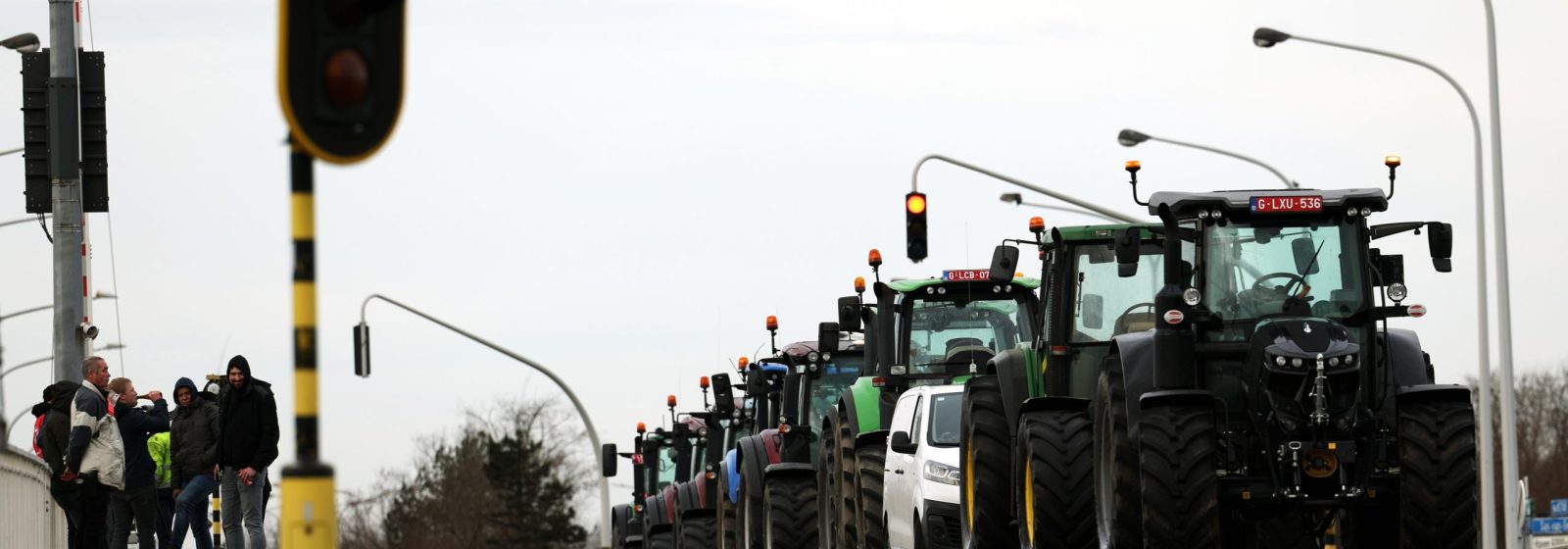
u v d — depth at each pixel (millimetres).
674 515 88938
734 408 89375
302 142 22828
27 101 65875
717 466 87312
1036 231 48969
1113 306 47219
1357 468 38844
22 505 50375
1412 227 41406
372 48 23125
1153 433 38094
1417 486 37844
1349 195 40219
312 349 24109
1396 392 38812
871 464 58188
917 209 83188
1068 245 47562
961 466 50375
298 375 24094
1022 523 44812
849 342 71312
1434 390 38562
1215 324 40031
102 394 52094
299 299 24047
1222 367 39969
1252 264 40250
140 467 54812
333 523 24297
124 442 54656
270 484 53062
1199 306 40094
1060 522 42844
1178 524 37688
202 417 55906
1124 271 40938
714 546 83562
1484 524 78250
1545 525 140000
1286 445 38344
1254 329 39750
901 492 56281
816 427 69625
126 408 54812
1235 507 39125
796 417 70438
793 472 66500
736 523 71188
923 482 53531
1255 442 39188
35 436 60344
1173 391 38562
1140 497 39375
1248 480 38906
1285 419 38531
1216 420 39469
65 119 65562
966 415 49969
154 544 55375
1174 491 37656
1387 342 39781
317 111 22859
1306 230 40375
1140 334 40781
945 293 60906
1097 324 47219
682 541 84625
